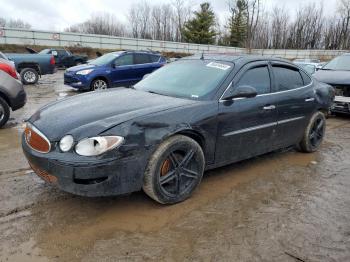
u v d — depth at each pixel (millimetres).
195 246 2754
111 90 4289
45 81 15789
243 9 51250
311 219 3236
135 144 2967
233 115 3740
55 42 33875
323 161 4957
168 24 63000
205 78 3959
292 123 4680
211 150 3664
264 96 4168
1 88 6035
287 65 4746
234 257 2633
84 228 2945
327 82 7891
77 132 2914
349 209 3465
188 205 3422
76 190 2879
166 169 3281
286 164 4762
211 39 53156
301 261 2607
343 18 54375
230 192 3766
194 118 3381
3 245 2670
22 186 3697
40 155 2998
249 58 4266
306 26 57062
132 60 11719
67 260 2525
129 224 3029
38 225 2961
